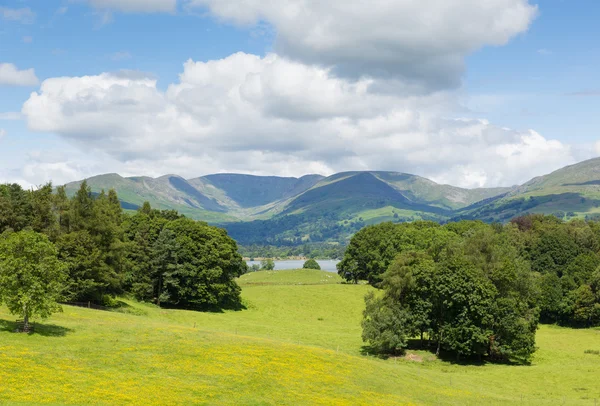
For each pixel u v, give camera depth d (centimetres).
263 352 6116
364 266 17838
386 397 5306
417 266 9556
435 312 9344
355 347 9406
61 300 9144
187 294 12625
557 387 7150
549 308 14362
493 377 7725
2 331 5391
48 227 9762
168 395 4316
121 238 11619
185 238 12925
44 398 3794
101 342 5581
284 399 4716
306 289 16062
